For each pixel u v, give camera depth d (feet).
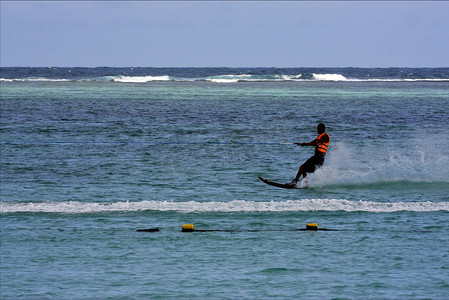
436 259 139.23
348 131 453.17
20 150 333.83
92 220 176.65
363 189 230.48
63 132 424.46
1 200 205.46
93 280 125.29
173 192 222.69
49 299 114.62
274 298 115.14
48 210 187.62
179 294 117.08
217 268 133.69
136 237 159.43
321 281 124.88
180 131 440.45
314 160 229.04
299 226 171.12
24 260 138.82
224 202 199.00
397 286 121.49
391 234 161.68
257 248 148.87
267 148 354.13
